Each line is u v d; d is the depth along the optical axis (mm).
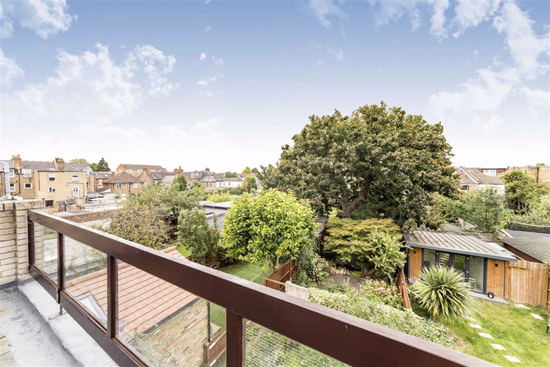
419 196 8781
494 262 6953
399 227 8703
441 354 491
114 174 30703
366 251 7430
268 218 6430
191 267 1010
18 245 2598
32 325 2014
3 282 2537
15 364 1614
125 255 1303
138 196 13594
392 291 6184
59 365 1613
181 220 9172
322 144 10648
